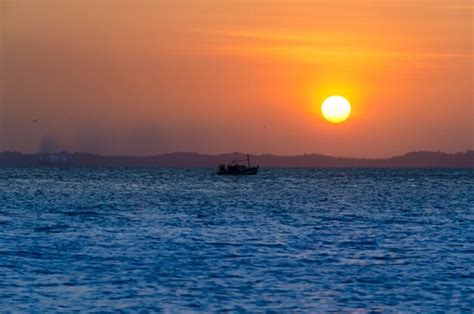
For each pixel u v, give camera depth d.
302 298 94.19
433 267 117.31
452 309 89.19
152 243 145.25
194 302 91.31
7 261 120.00
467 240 154.25
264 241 149.50
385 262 122.44
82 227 177.88
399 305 90.94
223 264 118.69
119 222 192.50
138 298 93.06
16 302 90.50
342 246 142.50
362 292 97.81
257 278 106.69
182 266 116.44
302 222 196.00
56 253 129.88
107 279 104.88
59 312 85.94
